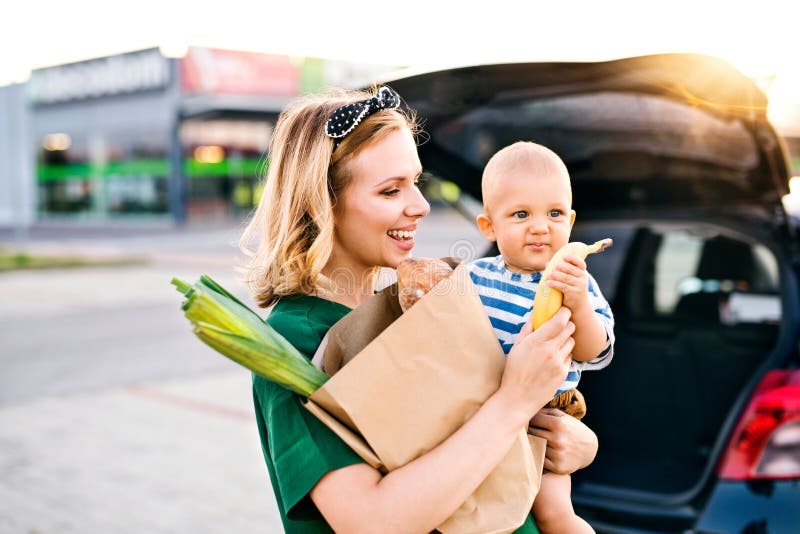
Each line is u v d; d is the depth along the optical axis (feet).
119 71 79.25
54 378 21.50
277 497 4.46
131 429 16.97
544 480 4.83
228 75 71.41
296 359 3.98
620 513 8.76
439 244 51.21
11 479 14.08
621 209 11.89
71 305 34.42
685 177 10.27
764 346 12.13
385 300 4.29
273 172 4.77
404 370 3.91
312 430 4.00
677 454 10.81
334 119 4.50
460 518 3.90
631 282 13.32
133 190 83.30
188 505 12.91
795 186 10.77
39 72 87.76
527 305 4.91
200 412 18.21
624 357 12.78
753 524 7.67
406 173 4.58
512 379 4.01
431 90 9.00
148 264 48.39
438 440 3.90
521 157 4.96
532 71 8.21
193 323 3.82
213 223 81.20
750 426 8.00
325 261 4.51
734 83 7.04
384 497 3.75
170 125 77.97
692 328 12.73
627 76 7.65
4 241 68.23
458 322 4.01
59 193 90.17
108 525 12.16
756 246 12.67
